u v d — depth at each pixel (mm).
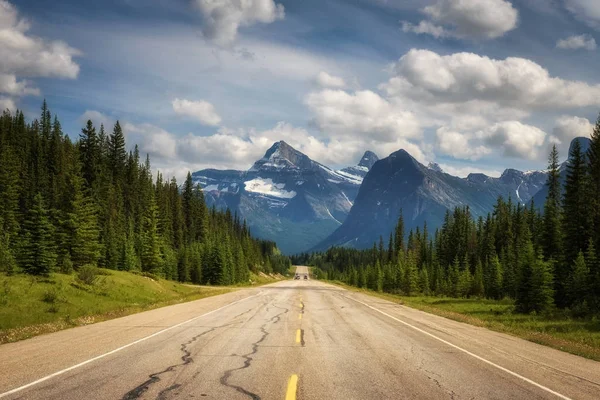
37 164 84250
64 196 52906
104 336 12820
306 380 7723
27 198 72875
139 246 71375
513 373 8711
